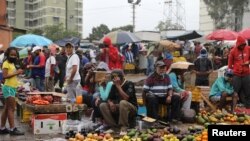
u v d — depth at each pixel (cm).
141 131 922
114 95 1015
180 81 1152
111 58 1366
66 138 902
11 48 926
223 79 1203
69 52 1143
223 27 7994
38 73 1623
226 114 1109
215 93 1205
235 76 1196
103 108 993
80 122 998
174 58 1656
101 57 1378
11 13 13500
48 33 9144
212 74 1395
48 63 1652
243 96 1223
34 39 2112
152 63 2220
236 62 1200
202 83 1395
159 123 1040
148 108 1058
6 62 932
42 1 13650
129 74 2550
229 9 7938
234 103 1190
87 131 940
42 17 13675
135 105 1014
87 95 1170
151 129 942
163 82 1072
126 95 995
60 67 1709
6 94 945
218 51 2462
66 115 996
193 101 1145
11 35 3519
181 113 1105
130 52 2589
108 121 996
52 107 979
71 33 9081
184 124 1081
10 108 952
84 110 1123
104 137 851
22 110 1134
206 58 1402
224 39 2416
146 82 1075
